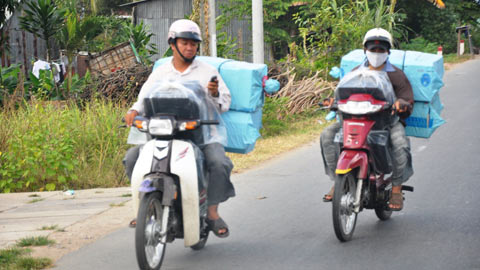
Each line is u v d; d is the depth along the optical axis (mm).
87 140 9664
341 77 6258
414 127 6047
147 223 4539
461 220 6117
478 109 14242
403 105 5457
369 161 5582
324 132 6020
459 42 31609
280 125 12867
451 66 26406
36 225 6371
